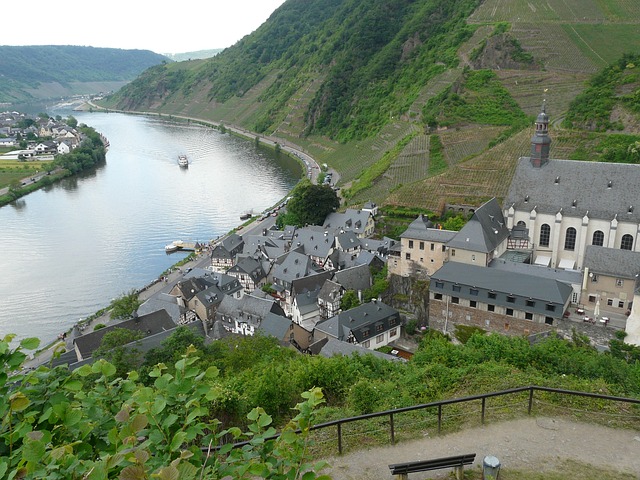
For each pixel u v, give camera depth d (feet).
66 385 50.19
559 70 623.36
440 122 582.35
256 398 127.95
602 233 311.47
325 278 380.37
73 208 645.92
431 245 312.09
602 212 310.24
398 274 328.08
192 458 45.98
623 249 280.31
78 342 278.26
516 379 122.62
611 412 98.22
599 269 266.57
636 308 231.71
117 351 213.25
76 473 41.04
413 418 97.76
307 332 322.96
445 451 85.15
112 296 411.13
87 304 398.83
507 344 162.40
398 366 163.94
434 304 294.05
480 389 119.14
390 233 438.81
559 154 434.30
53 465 39.63
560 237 321.93
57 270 460.55
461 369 136.46
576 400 103.30
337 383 145.89
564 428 91.56
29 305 397.39
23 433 43.80
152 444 46.50
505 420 94.02
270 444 50.44
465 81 634.84
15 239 540.11
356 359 172.35
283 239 475.31
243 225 557.33
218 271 453.99
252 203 646.74
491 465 74.13
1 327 367.25
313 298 362.53
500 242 313.94
